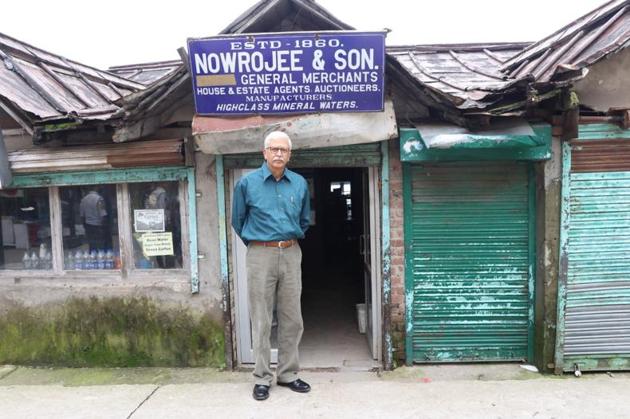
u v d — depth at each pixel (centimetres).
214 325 438
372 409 352
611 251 404
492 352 433
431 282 429
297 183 364
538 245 416
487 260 425
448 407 354
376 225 431
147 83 623
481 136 360
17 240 466
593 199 400
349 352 478
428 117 417
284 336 379
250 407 359
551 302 409
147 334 445
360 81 363
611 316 409
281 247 356
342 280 834
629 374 410
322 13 372
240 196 358
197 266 434
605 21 436
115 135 385
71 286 450
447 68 518
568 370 411
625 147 396
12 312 459
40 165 423
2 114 445
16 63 459
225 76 365
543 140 384
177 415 351
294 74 362
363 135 380
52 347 457
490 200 421
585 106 396
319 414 346
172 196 442
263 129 377
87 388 404
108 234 455
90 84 522
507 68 493
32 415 357
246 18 374
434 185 420
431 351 435
